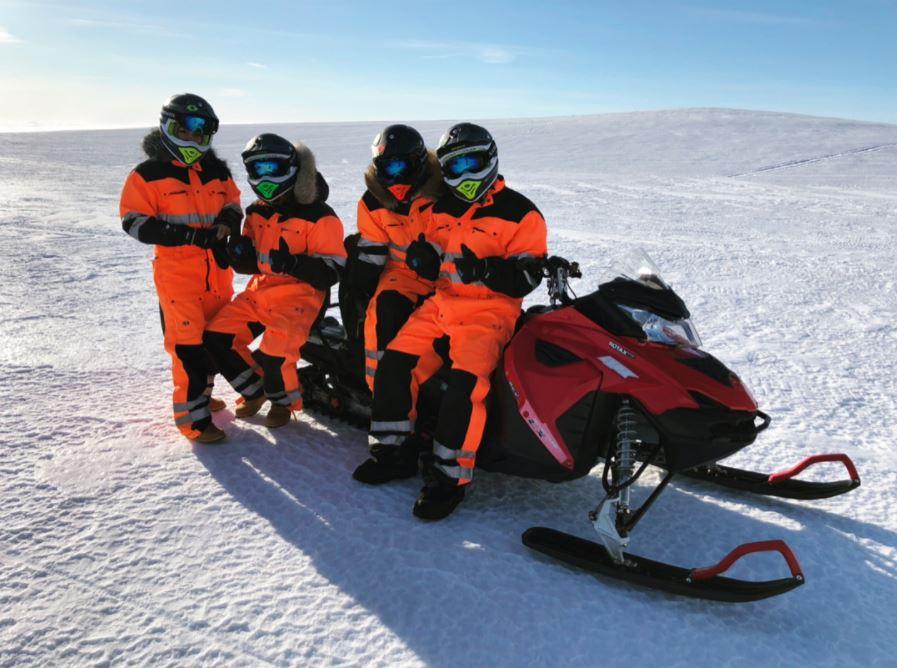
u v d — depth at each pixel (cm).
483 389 321
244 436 404
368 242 380
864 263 1028
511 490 359
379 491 349
